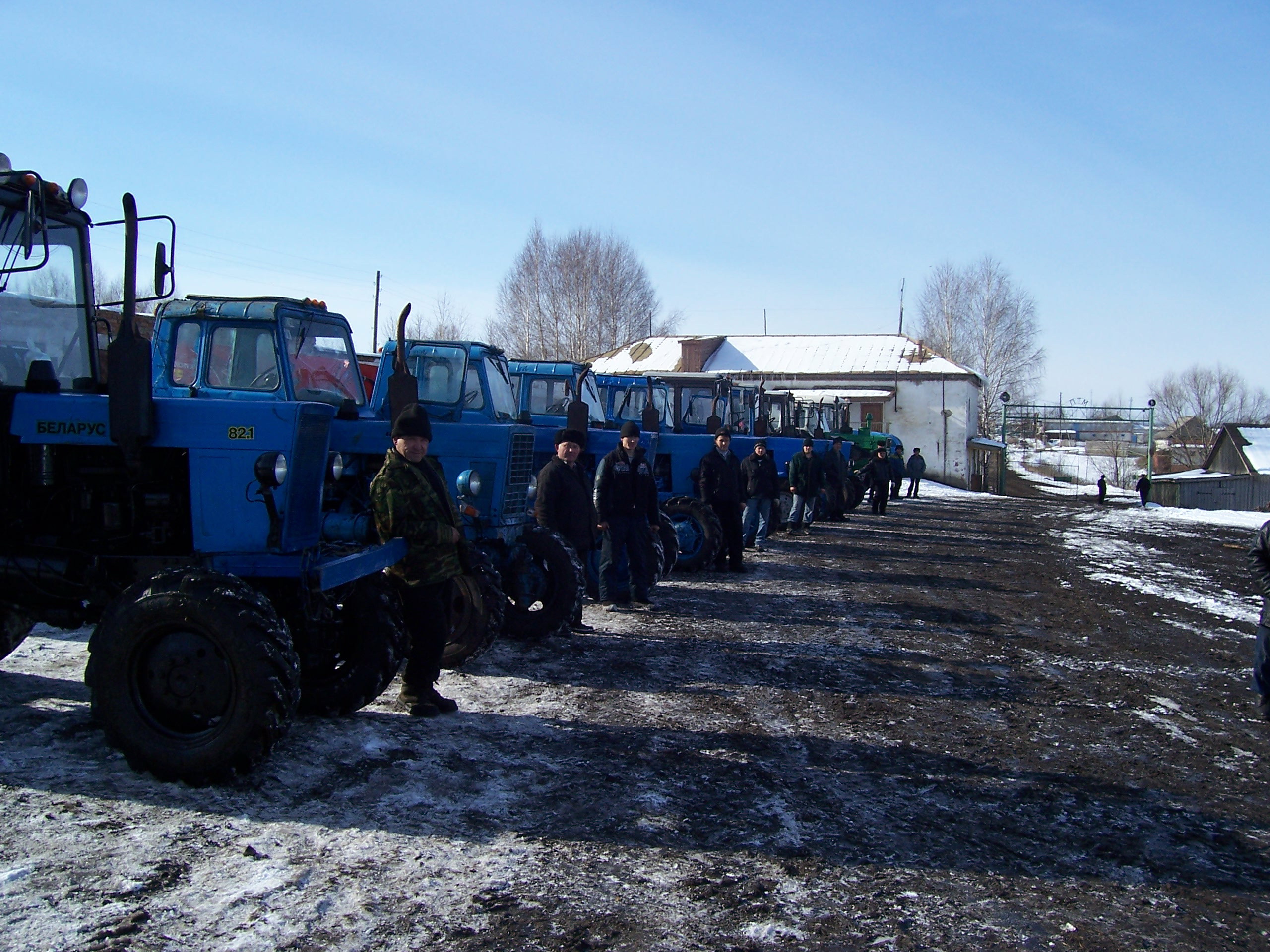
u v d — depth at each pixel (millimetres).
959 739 5367
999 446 39625
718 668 6699
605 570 8719
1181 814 4418
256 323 7523
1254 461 35281
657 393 15047
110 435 4418
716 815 4066
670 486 12719
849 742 5195
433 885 3277
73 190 5035
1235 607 10688
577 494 7902
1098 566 14242
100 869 3248
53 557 4609
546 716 5328
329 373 7910
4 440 4609
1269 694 5977
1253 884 3723
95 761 4273
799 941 3057
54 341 4980
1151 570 13961
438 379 8891
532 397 11523
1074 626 9133
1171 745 5457
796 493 16266
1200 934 3295
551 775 4414
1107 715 6023
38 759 4258
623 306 43281
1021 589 11477
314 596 4617
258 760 4043
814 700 6023
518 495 7492
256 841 3543
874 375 41000
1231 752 5387
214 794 3965
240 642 3959
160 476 4625
